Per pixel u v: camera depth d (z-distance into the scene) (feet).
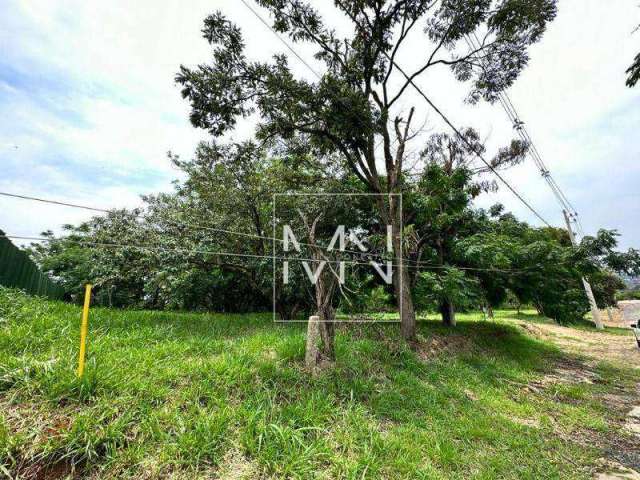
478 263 26.45
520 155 31.12
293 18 21.34
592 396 18.97
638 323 39.50
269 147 29.01
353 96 19.60
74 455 7.25
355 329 21.68
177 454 7.88
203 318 23.67
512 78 22.44
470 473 9.46
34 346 11.53
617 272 27.86
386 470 8.90
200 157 28.25
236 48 19.90
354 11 21.86
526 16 18.67
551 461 10.69
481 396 15.78
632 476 10.23
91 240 25.84
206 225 28.53
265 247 30.63
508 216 36.55
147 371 10.87
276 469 8.05
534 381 20.85
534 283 29.71
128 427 8.27
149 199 28.91
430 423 12.03
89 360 10.64
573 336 47.88
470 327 33.53
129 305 33.76
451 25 21.31
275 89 19.79
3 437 7.07
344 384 13.23
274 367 13.01
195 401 9.84
